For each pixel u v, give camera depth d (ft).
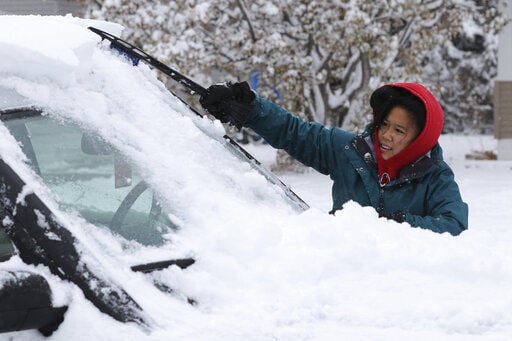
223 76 88.22
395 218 17.48
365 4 79.05
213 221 13.41
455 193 18.84
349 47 87.97
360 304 11.95
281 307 11.78
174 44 77.05
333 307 11.88
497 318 11.80
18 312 10.48
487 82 167.73
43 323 10.80
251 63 81.97
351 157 19.57
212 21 81.92
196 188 13.84
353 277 12.85
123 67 15.89
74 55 13.83
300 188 70.54
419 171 18.78
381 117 18.79
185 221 13.29
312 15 79.41
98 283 11.20
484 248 14.28
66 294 11.00
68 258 11.22
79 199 12.94
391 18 87.45
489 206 58.65
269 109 20.22
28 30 13.92
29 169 12.02
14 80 13.30
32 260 11.30
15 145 12.16
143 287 11.72
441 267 13.28
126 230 12.82
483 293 12.50
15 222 11.35
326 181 77.51
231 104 19.62
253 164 17.21
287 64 82.28
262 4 79.15
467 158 106.32
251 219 13.60
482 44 167.22
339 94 88.22
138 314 11.19
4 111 12.91
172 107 16.30
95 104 14.08
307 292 12.09
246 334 11.14
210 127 16.78
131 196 13.53
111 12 79.30
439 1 87.30
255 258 12.84
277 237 13.26
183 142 15.01
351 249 13.23
